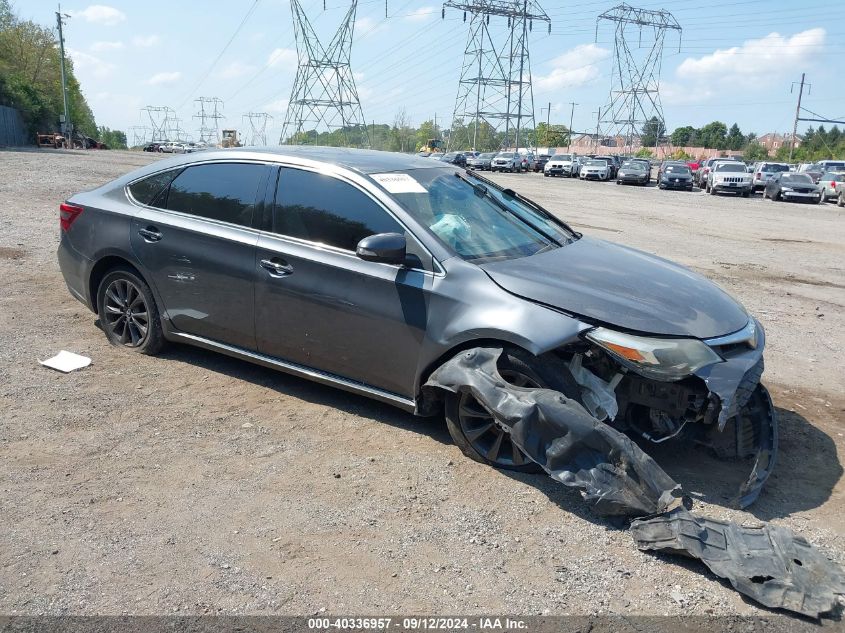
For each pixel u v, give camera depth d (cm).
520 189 3123
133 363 532
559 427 353
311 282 443
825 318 821
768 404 421
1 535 321
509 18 8062
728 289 971
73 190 1645
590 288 397
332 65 6844
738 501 374
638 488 340
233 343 494
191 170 516
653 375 357
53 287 737
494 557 321
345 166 459
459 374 386
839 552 335
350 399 486
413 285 410
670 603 294
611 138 11781
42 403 457
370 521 345
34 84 7700
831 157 8000
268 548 320
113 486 366
